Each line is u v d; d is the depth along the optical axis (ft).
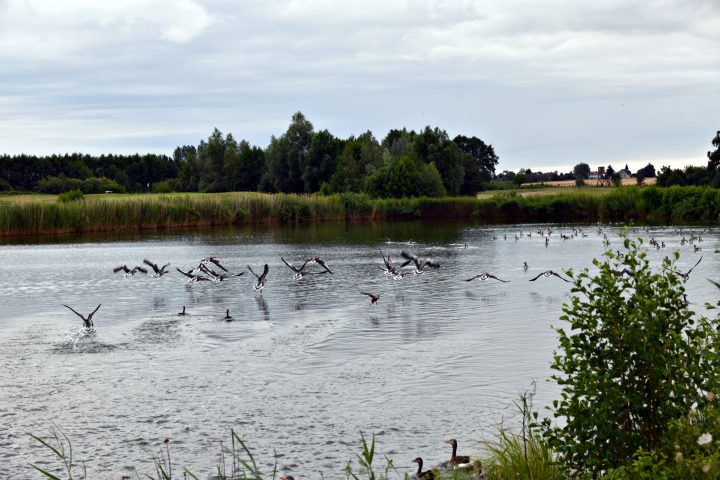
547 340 92.94
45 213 316.40
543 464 40.47
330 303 127.65
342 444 59.36
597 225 341.82
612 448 36.73
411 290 141.49
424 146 548.31
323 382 76.84
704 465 29.37
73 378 80.07
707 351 36.09
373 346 92.43
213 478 53.36
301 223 393.91
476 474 48.26
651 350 36.35
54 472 54.90
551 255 203.92
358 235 298.35
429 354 87.15
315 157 590.55
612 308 37.78
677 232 274.16
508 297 129.90
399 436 60.59
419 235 294.25
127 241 277.44
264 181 627.05
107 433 63.00
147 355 90.17
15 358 89.35
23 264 198.39
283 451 58.29
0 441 61.46
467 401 69.05
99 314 120.47
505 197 426.51
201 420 65.92
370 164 530.27
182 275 172.86
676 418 35.60
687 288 127.85
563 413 37.81
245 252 228.63
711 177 551.59
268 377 79.30
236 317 115.55
